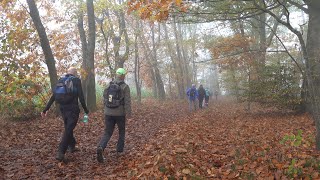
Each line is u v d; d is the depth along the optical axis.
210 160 6.84
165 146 8.43
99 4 19.97
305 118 13.56
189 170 5.71
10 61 14.57
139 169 6.28
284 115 15.74
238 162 6.26
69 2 19.02
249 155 6.84
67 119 7.30
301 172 5.34
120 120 7.71
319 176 5.22
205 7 9.97
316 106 7.29
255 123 13.30
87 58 17.77
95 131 11.61
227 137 10.01
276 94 15.57
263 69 16.41
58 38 20.89
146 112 19.61
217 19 10.26
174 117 17.61
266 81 16.17
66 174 6.36
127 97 7.65
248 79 18.77
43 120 13.95
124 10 21.41
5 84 13.95
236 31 23.09
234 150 7.43
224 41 19.03
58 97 7.25
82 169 6.74
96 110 17.83
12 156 7.71
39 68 15.88
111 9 21.52
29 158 7.54
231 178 5.48
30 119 14.31
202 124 13.57
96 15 22.97
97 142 9.71
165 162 6.26
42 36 14.65
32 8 14.40
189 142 8.68
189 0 8.80
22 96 14.18
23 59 15.78
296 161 5.92
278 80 15.76
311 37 10.95
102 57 24.41
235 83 21.34
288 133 10.15
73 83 7.35
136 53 28.14
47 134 10.75
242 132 10.91
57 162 7.20
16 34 14.70
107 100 7.66
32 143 9.29
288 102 15.39
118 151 7.79
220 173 5.79
